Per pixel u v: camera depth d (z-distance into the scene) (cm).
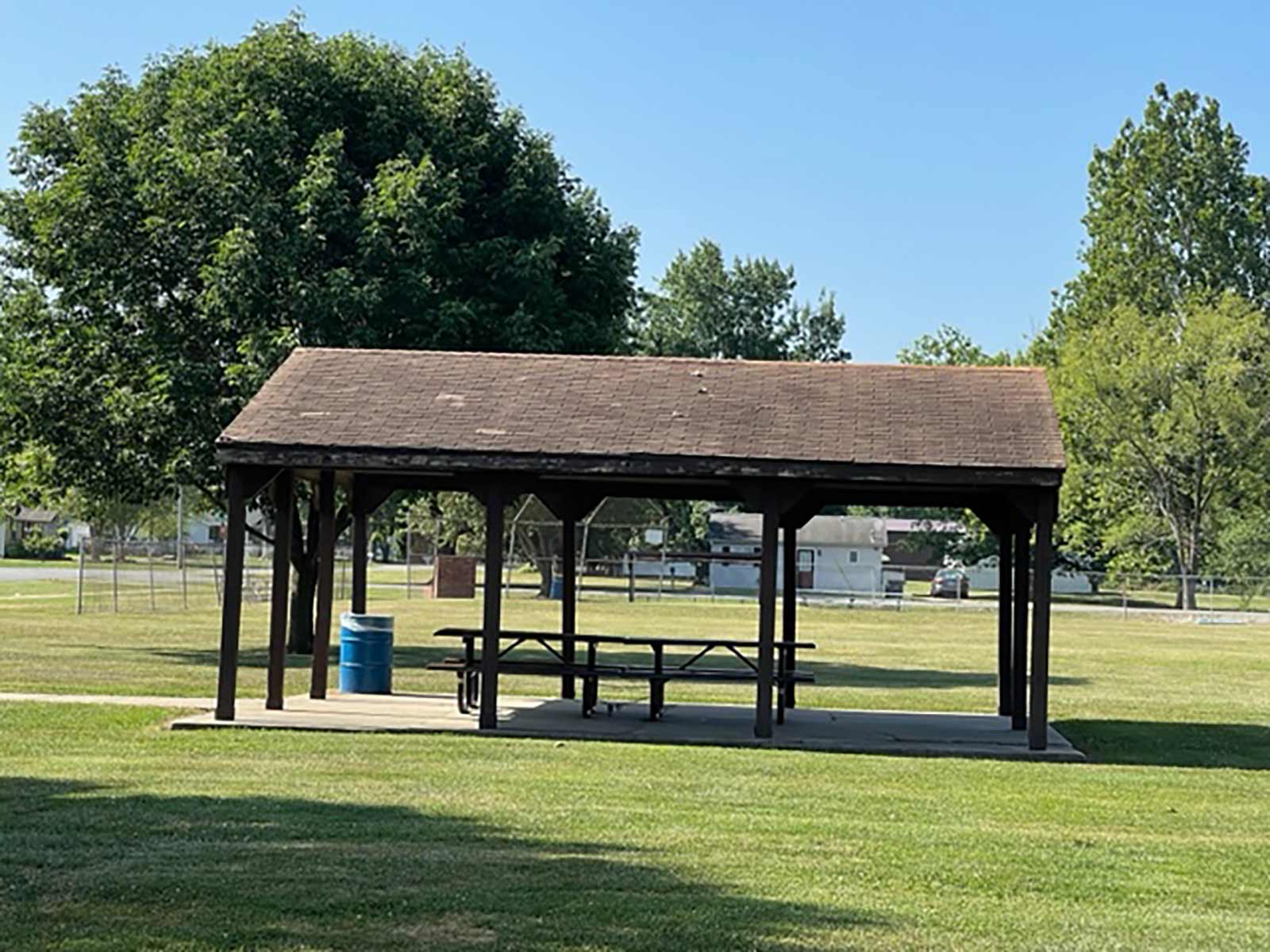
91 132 3038
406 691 2309
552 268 3069
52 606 4744
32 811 1180
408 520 7075
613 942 793
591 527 7294
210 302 2808
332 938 793
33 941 779
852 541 9262
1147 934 859
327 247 2972
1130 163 7856
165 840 1059
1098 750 1827
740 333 10544
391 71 3153
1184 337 6912
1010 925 870
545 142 3212
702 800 1327
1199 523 6912
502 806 1253
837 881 981
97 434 2953
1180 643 4322
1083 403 7012
